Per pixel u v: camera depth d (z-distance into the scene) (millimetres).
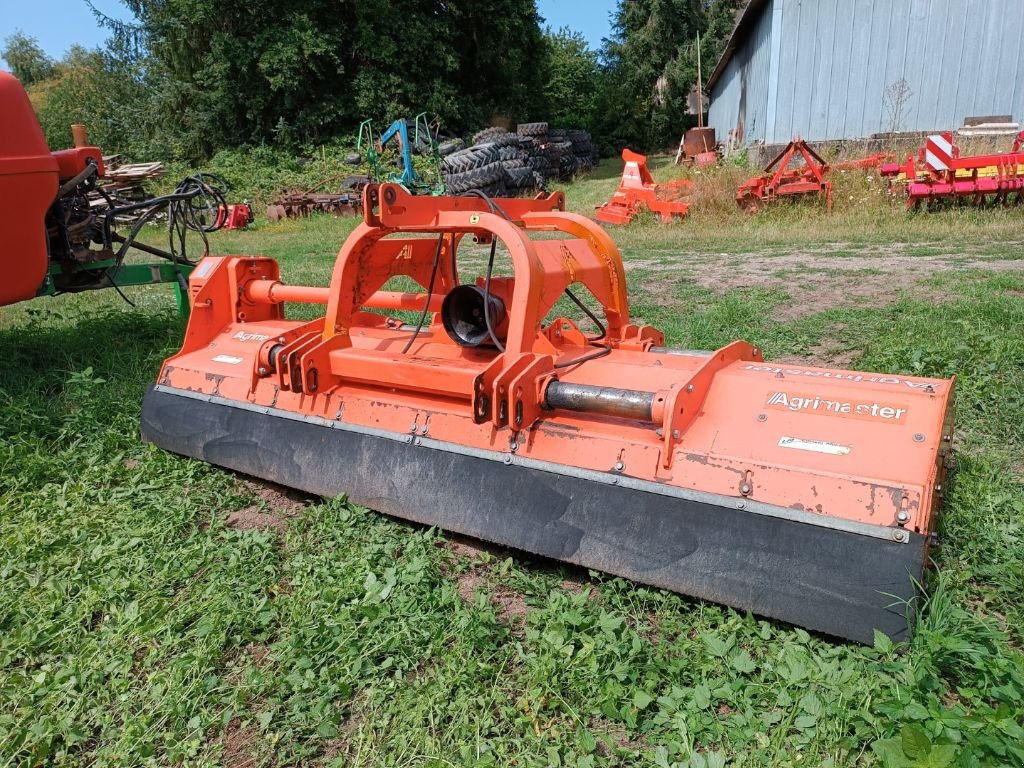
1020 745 2018
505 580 3250
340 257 3963
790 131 16734
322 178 23016
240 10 25656
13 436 4762
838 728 2264
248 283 5125
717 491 2830
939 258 9602
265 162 25094
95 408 5188
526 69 32969
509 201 4203
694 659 2666
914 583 2438
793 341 6375
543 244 3674
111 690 2717
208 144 27250
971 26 14977
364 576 3217
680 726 2334
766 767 2199
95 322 7320
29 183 5137
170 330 7203
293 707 2586
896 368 5172
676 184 14812
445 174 19500
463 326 3840
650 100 40719
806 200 13414
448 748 2373
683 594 2906
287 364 3889
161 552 3553
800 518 2646
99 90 30469
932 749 1964
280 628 3029
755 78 20625
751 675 2572
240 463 4270
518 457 3301
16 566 3477
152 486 4238
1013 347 5316
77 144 6250
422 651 2805
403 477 3586
